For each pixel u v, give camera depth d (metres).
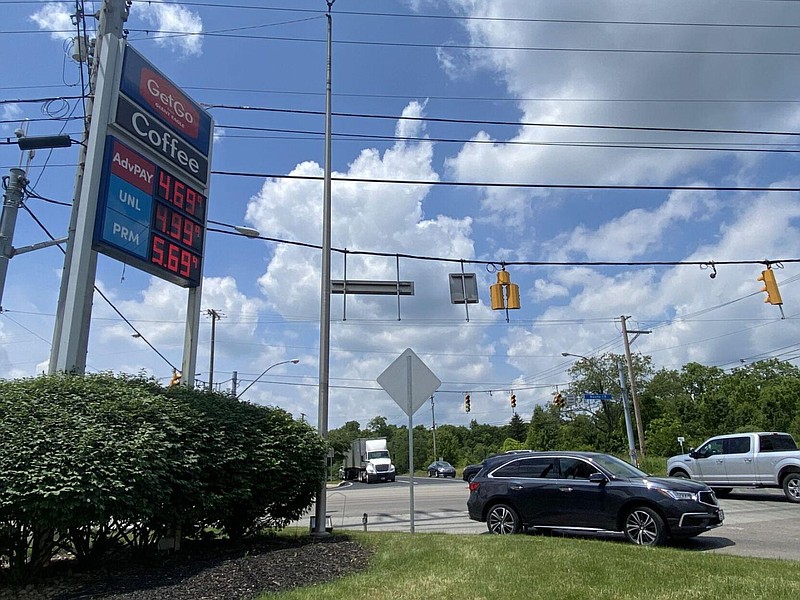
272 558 7.96
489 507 11.34
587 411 72.75
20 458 6.37
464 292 16.39
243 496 8.89
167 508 7.89
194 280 12.22
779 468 17.25
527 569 6.89
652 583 6.24
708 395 70.94
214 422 8.91
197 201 12.64
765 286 16.52
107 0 12.08
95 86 11.61
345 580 6.59
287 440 10.10
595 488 10.26
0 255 12.02
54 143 12.35
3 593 6.61
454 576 6.64
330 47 13.73
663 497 9.59
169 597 6.20
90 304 10.15
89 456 6.61
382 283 16.23
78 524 6.66
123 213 10.56
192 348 11.95
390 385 11.44
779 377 68.94
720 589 5.99
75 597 6.35
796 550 9.64
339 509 18.95
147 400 7.80
